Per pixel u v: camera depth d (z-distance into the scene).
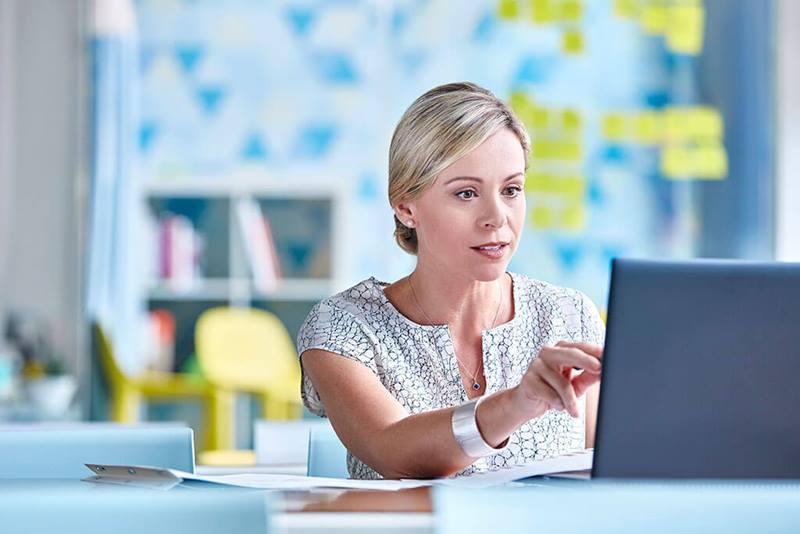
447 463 1.78
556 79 7.99
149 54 7.93
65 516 1.12
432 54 8.05
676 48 7.74
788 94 7.44
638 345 1.43
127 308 7.25
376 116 8.05
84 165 7.20
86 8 7.25
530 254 7.97
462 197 2.06
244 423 7.35
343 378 2.09
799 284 1.45
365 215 8.03
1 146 7.11
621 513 1.06
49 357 7.13
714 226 7.84
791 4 7.45
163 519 1.12
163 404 7.25
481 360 2.23
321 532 1.18
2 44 7.11
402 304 2.26
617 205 7.97
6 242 7.14
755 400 1.45
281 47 8.03
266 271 7.57
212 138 7.96
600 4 7.98
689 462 1.45
